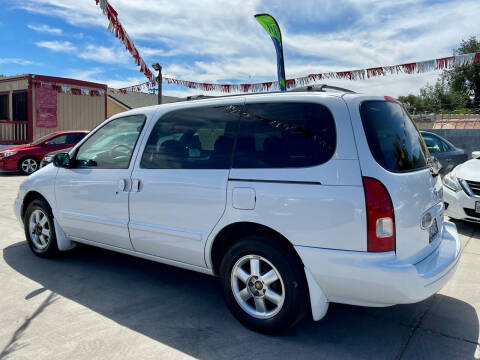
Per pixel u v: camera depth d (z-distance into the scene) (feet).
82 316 10.95
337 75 29.73
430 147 29.09
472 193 19.25
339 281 8.87
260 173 9.79
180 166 11.29
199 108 11.50
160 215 11.50
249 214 9.82
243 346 9.57
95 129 13.93
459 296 12.51
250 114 10.48
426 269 9.08
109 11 18.02
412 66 27.50
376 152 8.84
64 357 9.01
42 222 15.39
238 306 10.39
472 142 55.57
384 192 8.54
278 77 24.59
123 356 9.09
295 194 9.21
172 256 11.59
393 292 8.51
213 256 10.86
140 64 23.12
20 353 9.14
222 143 10.73
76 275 13.96
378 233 8.48
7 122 53.31
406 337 10.08
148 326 10.46
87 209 13.42
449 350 9.49
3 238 18.22
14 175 41.98
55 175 14.51
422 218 9.41
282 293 9.61
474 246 17.61
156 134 12.12
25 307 11.44
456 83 106.11
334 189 8.82
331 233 8.82
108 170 12.89
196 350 9.37
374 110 9.57
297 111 9.78
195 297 12.33
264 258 9.77
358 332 10.29
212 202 10.44
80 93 53.06
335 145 9.02
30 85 52.80
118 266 14.93
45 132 55.16
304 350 9.43
